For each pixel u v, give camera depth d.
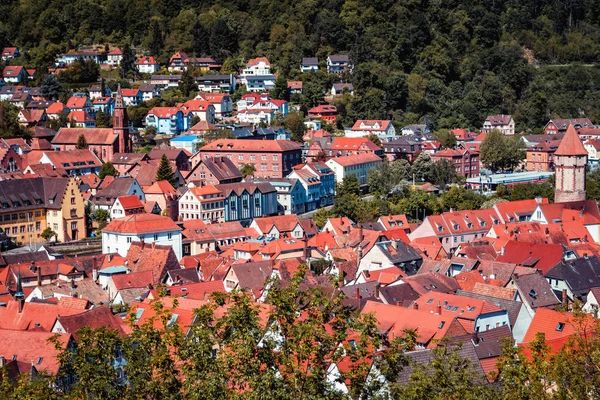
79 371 113.81
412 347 112.06
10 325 194.12
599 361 106.38
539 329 177.88
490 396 112.00
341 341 106.94
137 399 110.56
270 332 115.25
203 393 104.81
